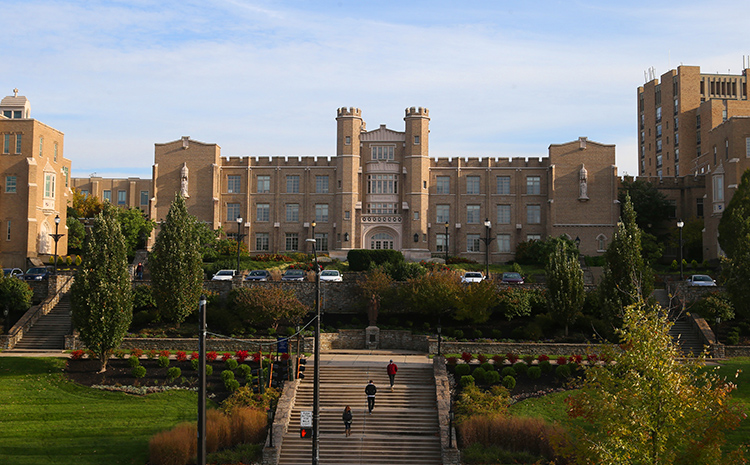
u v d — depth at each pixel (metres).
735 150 69.69
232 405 35.12
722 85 107.00
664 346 21.77
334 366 40.19
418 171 79.75
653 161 114.81
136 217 74.00
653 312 22.97
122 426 34.03
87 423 34.25
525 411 34.62
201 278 48.91
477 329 48.00
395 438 33.19
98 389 37.84
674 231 79.75
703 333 44.97
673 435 21.23
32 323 47.72
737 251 47.56
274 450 31.30
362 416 35.00
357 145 80.56
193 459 31.23
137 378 39.12
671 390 20.97
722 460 20.55
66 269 60.69
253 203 82.00
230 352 43.91
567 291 46.12
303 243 81.25
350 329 48.62
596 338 45.56
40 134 68.38
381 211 80.81
